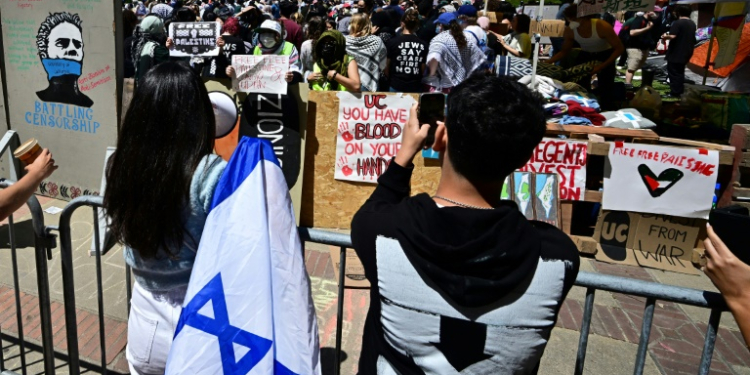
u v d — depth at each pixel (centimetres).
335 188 503
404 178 148
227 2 1822
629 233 482
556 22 660
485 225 119
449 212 120
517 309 121
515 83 128
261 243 161
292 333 161
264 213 163
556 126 492
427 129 148
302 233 200
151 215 163
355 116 490
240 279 159
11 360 315
